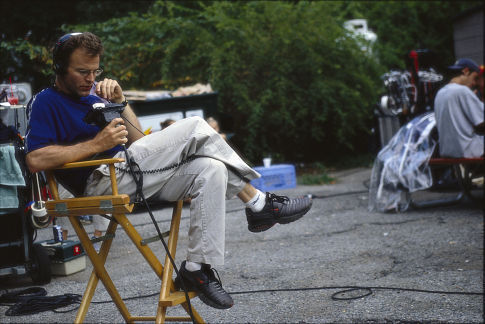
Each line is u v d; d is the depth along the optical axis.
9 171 4.45
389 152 7.06
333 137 12.79
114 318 3.77
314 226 6.37
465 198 7.45
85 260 5.32
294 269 4.70
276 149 12.21
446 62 17.77
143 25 11.83
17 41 11.35
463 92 6.64
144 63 12.12
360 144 13.50
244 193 2.88
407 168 6.80
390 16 17.39
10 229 4.80
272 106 11.67
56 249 4.96
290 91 11.79
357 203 7.62
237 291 4.20
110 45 11.73
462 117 6.66
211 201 2.67
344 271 4.57
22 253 4.81
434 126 6.92
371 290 4.04
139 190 2.69
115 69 11.59
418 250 5.08
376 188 7.09
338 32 11.91
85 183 2.79
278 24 11.72
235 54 11.41
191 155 2.74
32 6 16.09
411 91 8.51
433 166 7.07
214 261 2.67
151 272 4.86
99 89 2.91
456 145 6.66
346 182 9.77
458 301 3.71
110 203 2.60
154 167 2.73
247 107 11.35
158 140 2.74
